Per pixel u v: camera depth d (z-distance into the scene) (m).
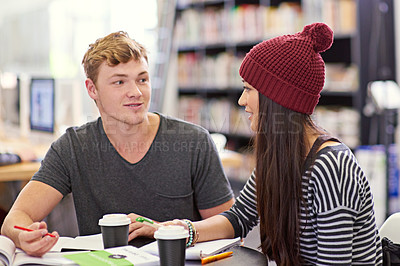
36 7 7.89
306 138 1.42
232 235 1.62
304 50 1.43
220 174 1.92
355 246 1.40
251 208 1.65
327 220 1.34
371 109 4.09
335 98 4.54
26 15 8.00
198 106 6.17
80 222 1.89
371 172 4.07
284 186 1.42
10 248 1.36
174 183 1.88
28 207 1.73
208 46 6.11
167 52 6.87
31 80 3.87
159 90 6.88
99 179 1.86
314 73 1.44
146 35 7.31
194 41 6.37
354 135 4.15
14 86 4.23
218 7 5.99
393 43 4.27
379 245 1.49
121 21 7.48
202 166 1.90
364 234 1.40
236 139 5.23
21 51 8.04
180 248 1.23
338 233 1.32
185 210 1.90
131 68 1.75
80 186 1.86
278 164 1.43
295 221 1.41
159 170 1.87
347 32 4.14
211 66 6.07
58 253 1.38
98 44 1.81
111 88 1.76
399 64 4.23
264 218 1.50
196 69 6.36
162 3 7.15
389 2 4.25
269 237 1.47
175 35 6.78
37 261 1.29
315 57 1.45
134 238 1.58
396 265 1.52
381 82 3.99
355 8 4.07
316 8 4.33
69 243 1.50
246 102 1.51
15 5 8.03
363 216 1.40
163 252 1.23
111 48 1.75
